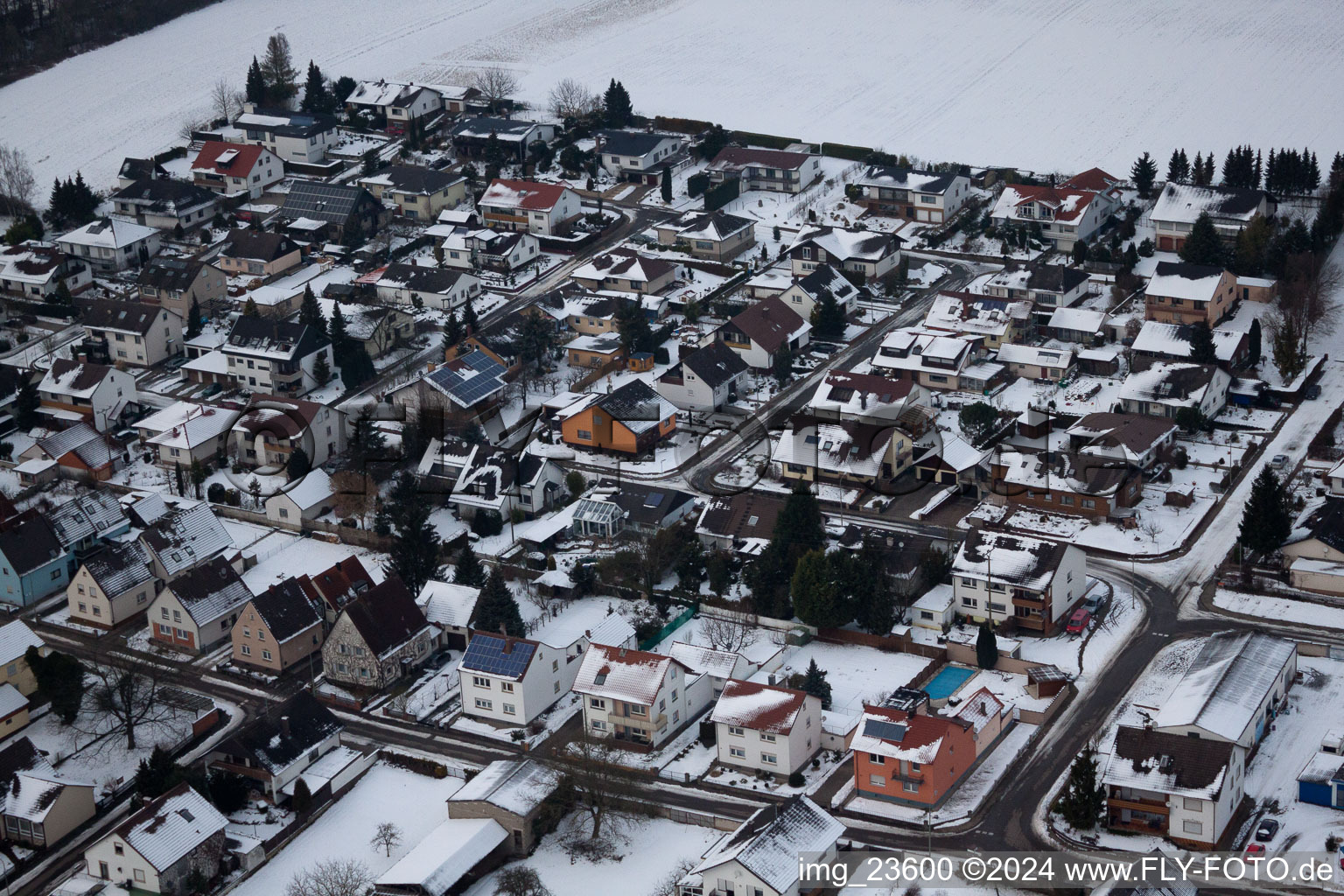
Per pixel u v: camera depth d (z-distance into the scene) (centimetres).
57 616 14075
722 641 13038
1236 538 14188
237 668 13238
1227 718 11025
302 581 13450
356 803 11512
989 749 11631
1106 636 13012
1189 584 13688
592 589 13950
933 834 10781
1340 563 13438
